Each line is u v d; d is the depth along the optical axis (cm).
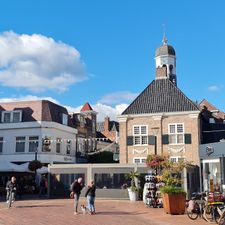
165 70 4134
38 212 2030
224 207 1595
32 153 4619
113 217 1838
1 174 3931
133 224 1593
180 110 3772
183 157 3681
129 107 3938
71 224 1567
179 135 3744
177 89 3988
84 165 3325
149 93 4025
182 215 1925
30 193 3916
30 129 4681
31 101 4822
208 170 3250
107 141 6531
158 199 2369
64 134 4984
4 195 3609
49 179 3362
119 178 3244
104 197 3231
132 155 3819
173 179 2080
